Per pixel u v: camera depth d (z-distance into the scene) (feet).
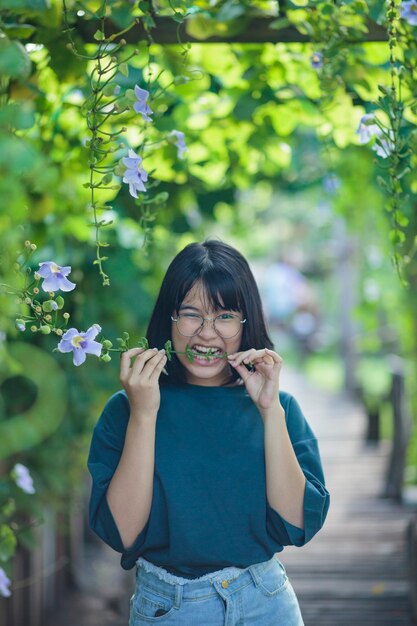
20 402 12.59
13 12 8.20
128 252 13.99
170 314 7.82
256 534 7.64
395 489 21.74
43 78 10.00
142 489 7.47
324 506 7.73
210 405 7.82
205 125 12.51
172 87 11.53
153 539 7.64
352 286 37.63
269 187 19.45
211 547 7.55
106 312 14.08
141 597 7.78
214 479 7.61
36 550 14.93
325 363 49.78
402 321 22.85
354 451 26.84
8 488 11.12
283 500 7.59
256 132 12.55
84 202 11.12
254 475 7.66
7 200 6.82
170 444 7.70
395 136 8.91
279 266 53.72
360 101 11.33
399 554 17.81
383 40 9.73
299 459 7.98
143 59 10.59
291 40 9.93
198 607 7.55
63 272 7.65
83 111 8.40
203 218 15.97
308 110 12.32
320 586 16.22
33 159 6.40
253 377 7.63
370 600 15.58
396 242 9.27
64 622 16.62
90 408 14.61
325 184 16.79
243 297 7.72
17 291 7.67
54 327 7.54
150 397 7.44
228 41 9.95
